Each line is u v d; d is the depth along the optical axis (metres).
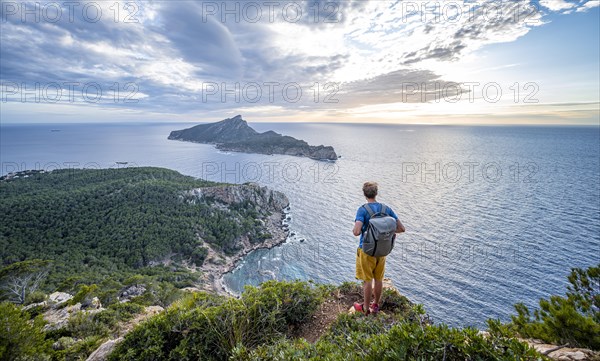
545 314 5.30
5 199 85.81
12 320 6.75
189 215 93.06
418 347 2.60
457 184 137.25
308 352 3.41
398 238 72.06
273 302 5.26
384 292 5.70
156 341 4.57
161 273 65.19
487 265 56.25
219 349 4.43
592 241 63.59
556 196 104.50
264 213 111.50
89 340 9.22
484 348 2.35
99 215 84.31
